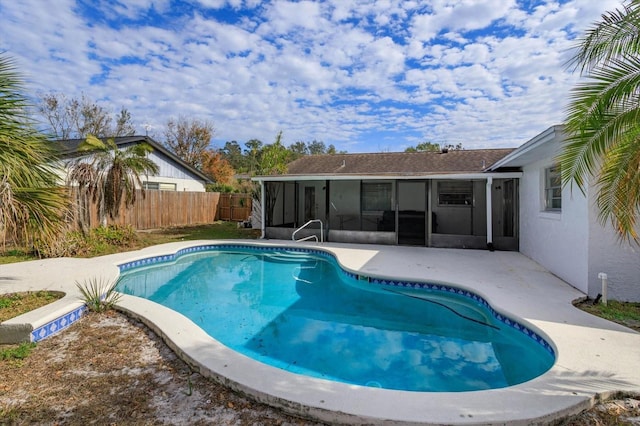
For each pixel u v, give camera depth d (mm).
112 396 3160
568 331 4441
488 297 6012
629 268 5812
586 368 3475
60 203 5727
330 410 2736
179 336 4293
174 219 20000
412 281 7590
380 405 2801
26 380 3465
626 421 2746
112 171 12992
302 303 7457
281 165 18766
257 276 9922
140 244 12859
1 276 7574
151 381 3430
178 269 10766
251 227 19297
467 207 15656
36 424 2756
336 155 21109
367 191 17438
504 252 11000
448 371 4453
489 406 2795
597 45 3723
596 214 5930
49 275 7695
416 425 2602
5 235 5180
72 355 4051
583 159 4035
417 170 16531
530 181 9852
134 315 5258
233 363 3562
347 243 13000
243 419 2816
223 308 7176
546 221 8344
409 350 5102
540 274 7773
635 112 3578
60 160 6160
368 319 6449
